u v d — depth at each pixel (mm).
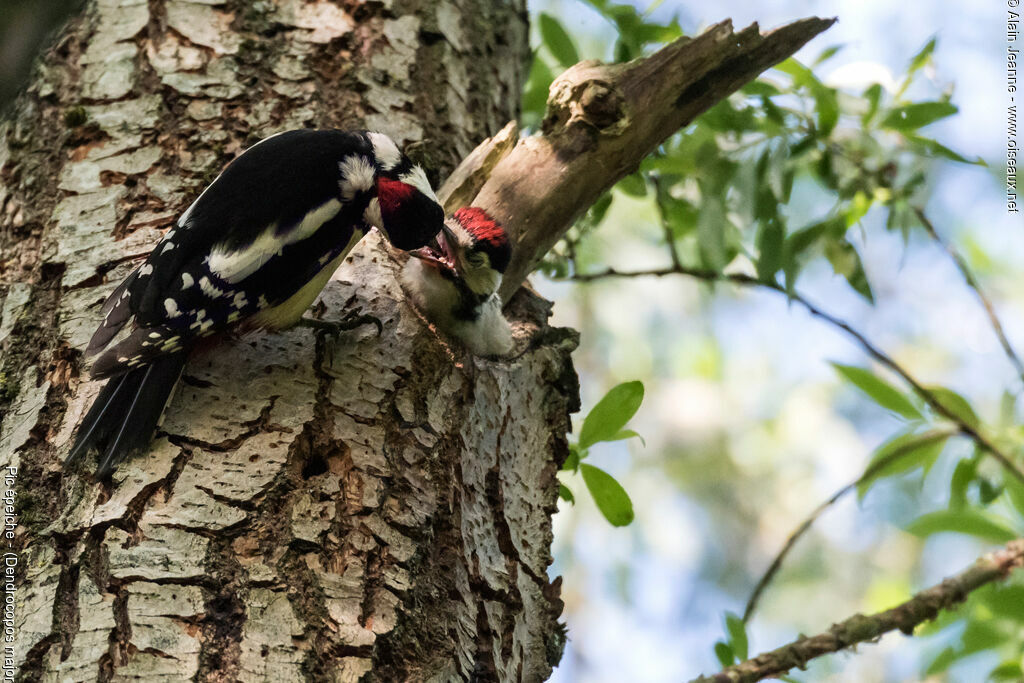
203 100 6645
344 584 4797
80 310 5742
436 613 5035
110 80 6695
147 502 4871
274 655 4480
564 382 6824
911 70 8602
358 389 5574
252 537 4828
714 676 6461
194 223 5711
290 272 5664
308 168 6023
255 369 5586
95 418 5215
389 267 6543
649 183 9266
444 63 7602
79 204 6188
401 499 5207
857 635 6762
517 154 6977
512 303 7188
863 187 8609
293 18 7246
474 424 5957
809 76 8273
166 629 4461
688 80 6781
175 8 7035
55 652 4516
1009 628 8359
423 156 6992
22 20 6926
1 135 6805
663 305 17828
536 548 6203
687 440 17984
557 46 8875
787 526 17391
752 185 8352
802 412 17812
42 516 5047
